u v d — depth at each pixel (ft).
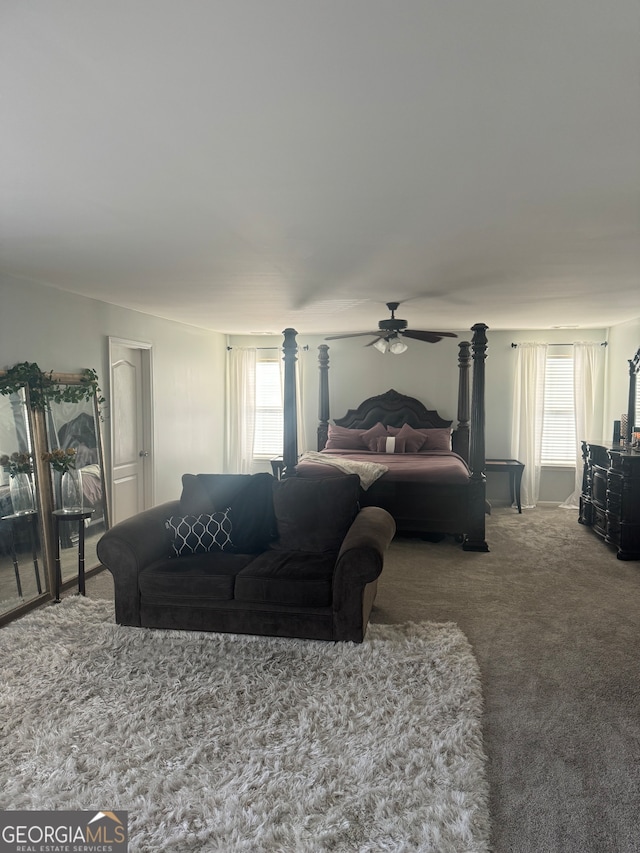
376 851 5.92
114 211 8.09
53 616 11.87
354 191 7.28
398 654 10.08
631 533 16.24
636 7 3.70
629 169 6.56
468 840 6.00
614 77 4.59
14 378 12.32
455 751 7.45
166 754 7.49
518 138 5.76
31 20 3.83
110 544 11.15
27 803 6.61
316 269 11.93
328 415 25.70
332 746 7.62
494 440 25.13
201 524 12.17
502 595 13.44
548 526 20.57
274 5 3.68
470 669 9.59
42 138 5.76
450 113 5.23
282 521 12.44
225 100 4.99
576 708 8.63
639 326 20.06
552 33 4.00
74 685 9.16
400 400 25.38
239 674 9.50
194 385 23.31
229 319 20.80
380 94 4.89
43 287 13.64
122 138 5.76
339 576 10.38
